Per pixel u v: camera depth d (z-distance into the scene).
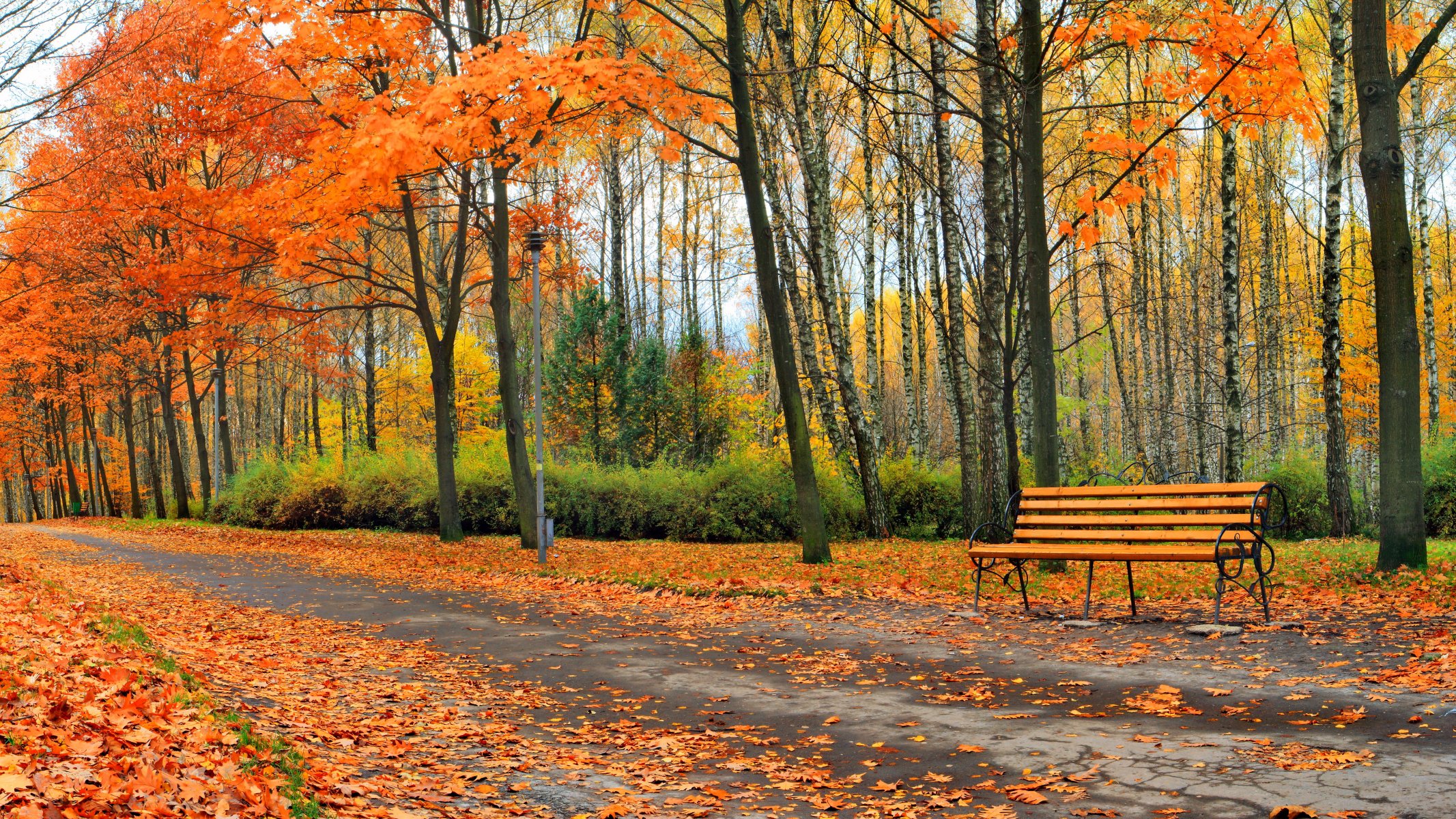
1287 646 6.31
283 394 44.03
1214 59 10.50
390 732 5.27
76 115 20.09
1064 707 5.28
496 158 14.07
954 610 8.82
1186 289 30.11
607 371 27.08
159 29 15.59
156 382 32.75
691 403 27.33
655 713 5.82
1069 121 23.02
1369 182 9.34
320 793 3.74
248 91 18.78
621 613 9.84
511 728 5.51
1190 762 4.07
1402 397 9.25
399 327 40.88
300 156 19.53
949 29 10.78
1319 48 20.34
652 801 4.07
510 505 23.25
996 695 5.68
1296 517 17.88
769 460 21.84
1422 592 8.00
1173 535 7.75
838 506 19.72
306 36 13.85
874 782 4.26
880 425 24.05
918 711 5.44
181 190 17.84
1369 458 24.55
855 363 49.62
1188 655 6.35
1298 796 3.53
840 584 10.74
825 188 20.44
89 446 45.66
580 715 5.82
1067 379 38.97
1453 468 17.41
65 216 20.03
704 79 13.80
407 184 16.12
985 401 15.38
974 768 4.32
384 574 14.29
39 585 10.13
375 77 17.34
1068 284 25.28
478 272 34.94
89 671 5.13
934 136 20.50
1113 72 22.80
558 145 15.68
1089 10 11.20
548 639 8.47
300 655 7.72
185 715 4.50
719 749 4.94
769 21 17.14
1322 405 29.95
